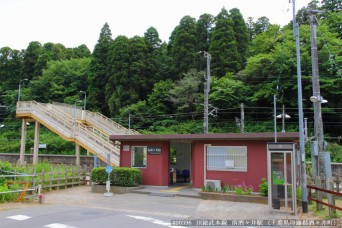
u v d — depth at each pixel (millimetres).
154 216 10438
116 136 18672
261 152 15320
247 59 40531
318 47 33562
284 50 34969
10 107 58188
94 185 17438
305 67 33812
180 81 42125
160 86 43906
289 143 11234
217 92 37062
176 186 18641
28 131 50000
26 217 9641
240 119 35125
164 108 43031
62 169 20156
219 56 42812
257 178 15234
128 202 13844
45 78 58219
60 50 72812
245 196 13859
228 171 15938
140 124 43156
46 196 15562
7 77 67562
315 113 15977
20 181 14688
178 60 46406
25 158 35156
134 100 45844
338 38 35250
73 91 56156
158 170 17984
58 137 43781
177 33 47875
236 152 15906
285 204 11242
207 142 16609
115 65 47000
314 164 15516
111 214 10531
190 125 39531
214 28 46312
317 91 16000
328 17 40219
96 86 50812
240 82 37594
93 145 23531
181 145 22500
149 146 18406
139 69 46750
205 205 13047
